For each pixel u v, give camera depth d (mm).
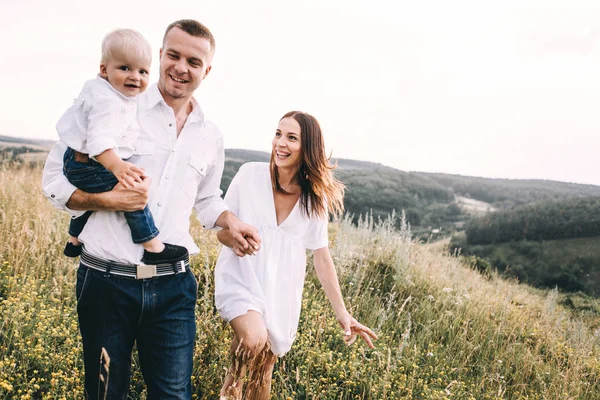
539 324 7086
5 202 6430
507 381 5188
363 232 8312
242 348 2988
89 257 2451
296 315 3406
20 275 4500
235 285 3209
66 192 2371
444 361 5027
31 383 3176
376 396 3943
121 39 2348
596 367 5848
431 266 8305
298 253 3424
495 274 10578
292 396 3561
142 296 2469
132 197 2342
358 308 5527
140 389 3393
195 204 3053
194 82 2564
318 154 3354
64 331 3627
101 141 2271
